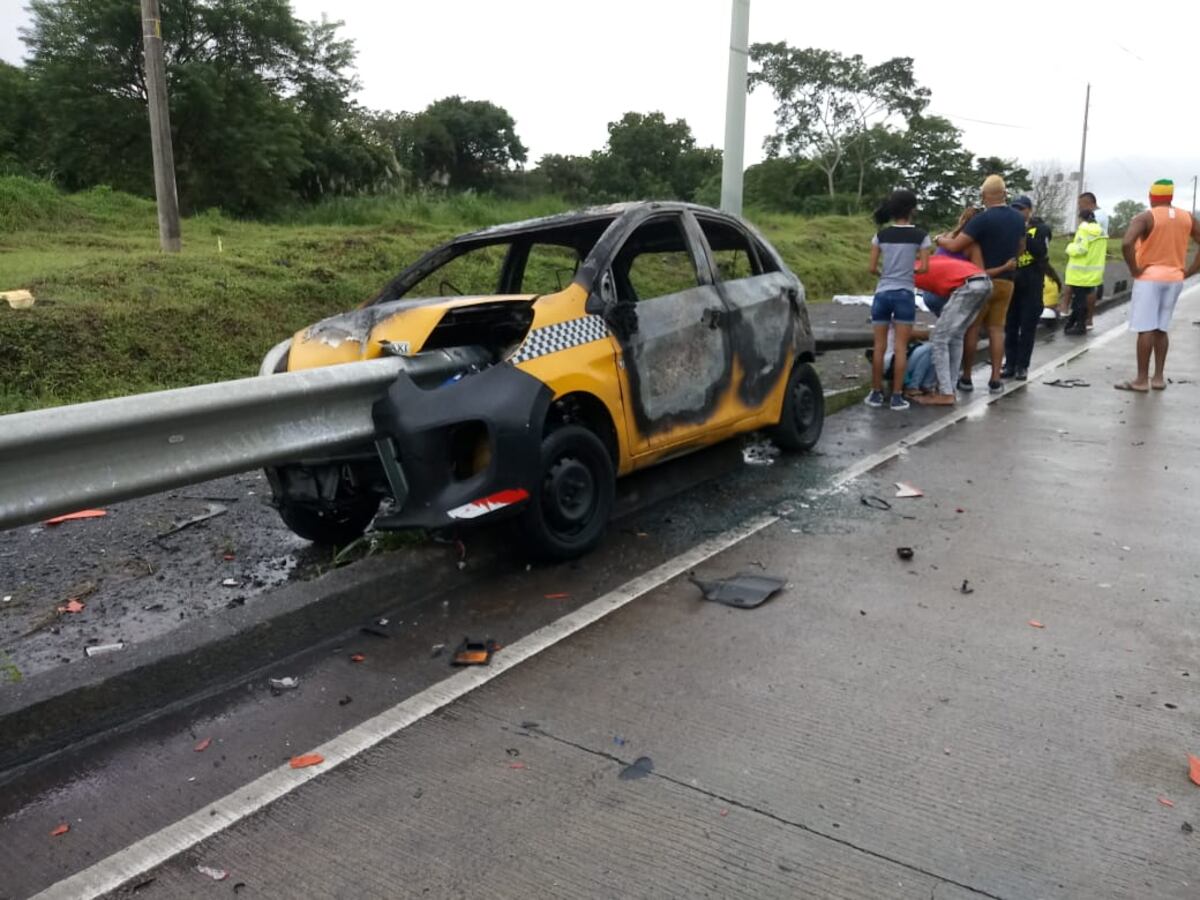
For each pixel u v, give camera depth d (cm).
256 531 510
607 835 260
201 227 1515
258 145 2211
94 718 335
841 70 5250
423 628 403
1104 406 816
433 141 5081
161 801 289
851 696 329
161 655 355
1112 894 230
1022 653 357
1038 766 283
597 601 420
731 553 475
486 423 412
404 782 290
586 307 470
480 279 1002
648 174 5866
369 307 495
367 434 424
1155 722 306
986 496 560
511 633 393
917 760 289
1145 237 854
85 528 514
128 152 2191
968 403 845
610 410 473
